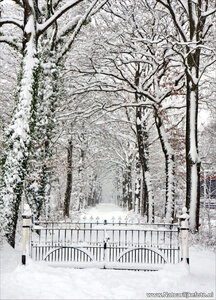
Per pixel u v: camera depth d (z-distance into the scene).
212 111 24.08
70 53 21.09
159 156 40.22
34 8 15.40
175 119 29.39
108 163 61.31
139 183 37.12
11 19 14.73
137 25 21.20
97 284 7.67
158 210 40.00
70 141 30.52
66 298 6.65
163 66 21.17
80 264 9.58
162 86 22.36
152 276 8.72
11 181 12.59
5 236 12.25
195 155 17.25
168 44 18.55
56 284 7.52
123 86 21.06
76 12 22.05
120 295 6.98
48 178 18.50
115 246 9.88
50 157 19.02
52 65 18.19
